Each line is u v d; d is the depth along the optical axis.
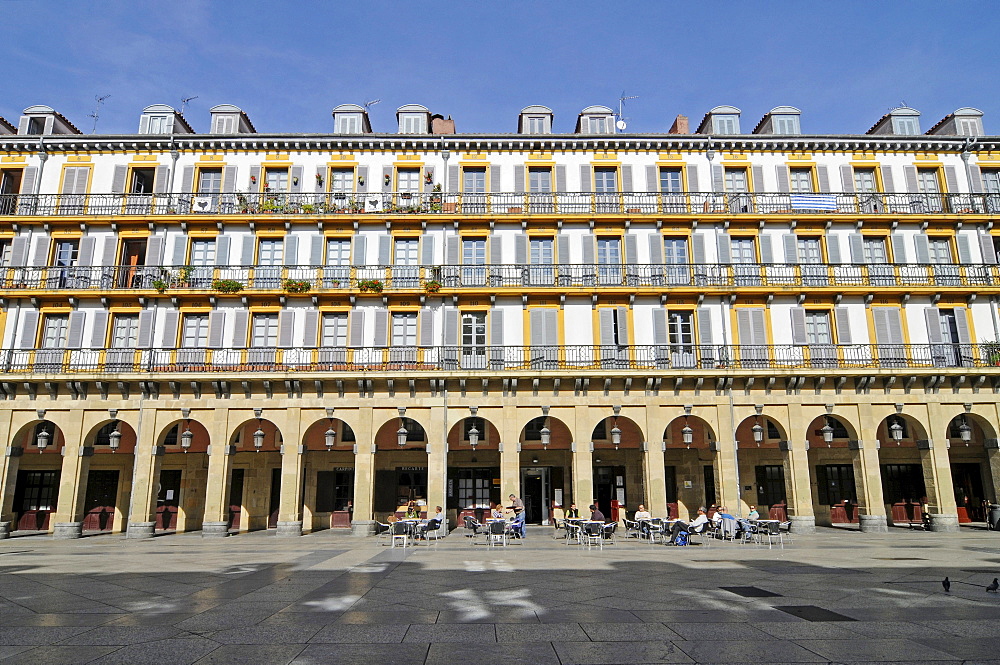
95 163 31.75
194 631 9.34
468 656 8.02
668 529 24.27
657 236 31.20
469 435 29.34
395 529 24.53
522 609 10.85
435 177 32.09
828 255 31.17
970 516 32.28
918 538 24.83
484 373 28.59
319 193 31.36
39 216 30.33
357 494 28.23
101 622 9.97
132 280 31.17
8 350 28.55
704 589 12.84
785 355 29.89
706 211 31.62
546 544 22.67
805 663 7.70
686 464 31.94
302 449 28.66
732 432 28.94
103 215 30.41
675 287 30.06
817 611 10.61
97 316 29.80
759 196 31.75
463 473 32.19
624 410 29.17
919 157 32.50
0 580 14.67
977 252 31.28
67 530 27.67
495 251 31.11
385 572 15.47
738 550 20.53
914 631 9.20
